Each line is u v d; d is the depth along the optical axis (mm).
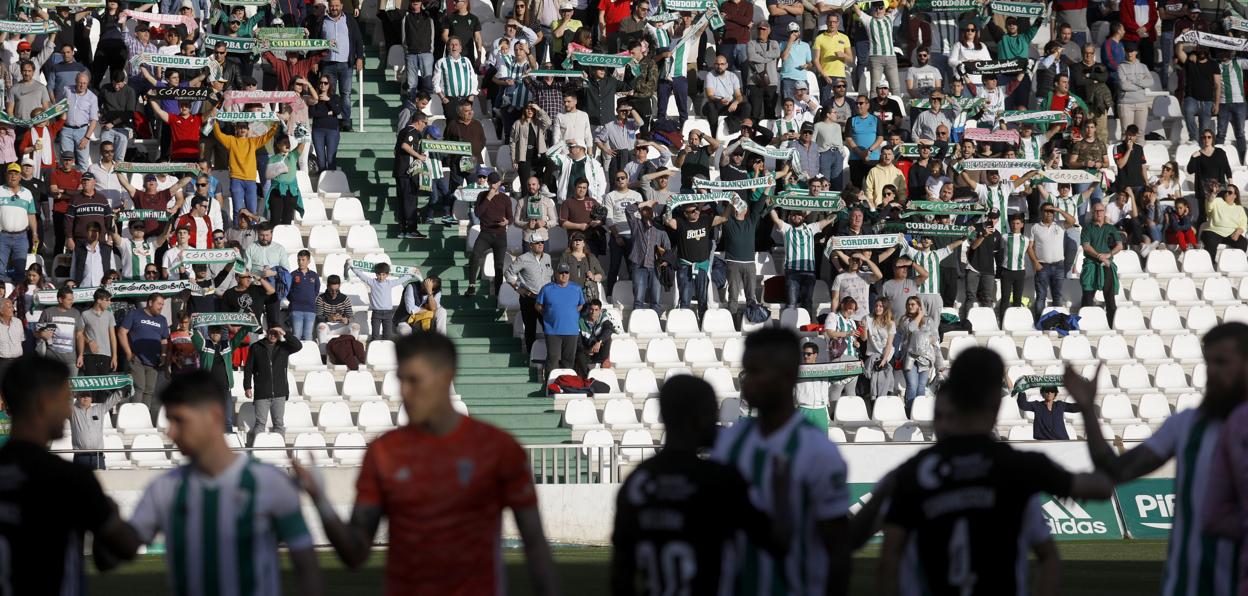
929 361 67375
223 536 16453
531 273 68188
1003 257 74438
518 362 69062
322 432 63094
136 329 62000
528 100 78938
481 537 16562
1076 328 74062
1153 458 18969
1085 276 75750
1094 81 85125
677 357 69812
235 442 60906
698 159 76438
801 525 16984
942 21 91812
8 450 17047
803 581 16891
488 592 16594
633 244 71188
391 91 87000
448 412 16719
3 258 66938
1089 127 82188
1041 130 82812
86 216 66938
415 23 80500
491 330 71250
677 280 71625
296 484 16797
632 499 16484
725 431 18000
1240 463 17609
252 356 60094
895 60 86562
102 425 57812
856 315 68562
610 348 68812
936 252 70625
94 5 77750
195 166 69000
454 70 79438
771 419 17391
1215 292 79375
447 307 72500
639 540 16328
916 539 16641
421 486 16438
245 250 68062
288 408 63938
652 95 81188
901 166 77875
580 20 88250
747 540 16766
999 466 16391
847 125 78875
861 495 56656
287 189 72438
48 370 17250
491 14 91625
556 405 65812
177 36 77812
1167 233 81562
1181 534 18750
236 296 64375
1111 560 47344
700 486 16219
